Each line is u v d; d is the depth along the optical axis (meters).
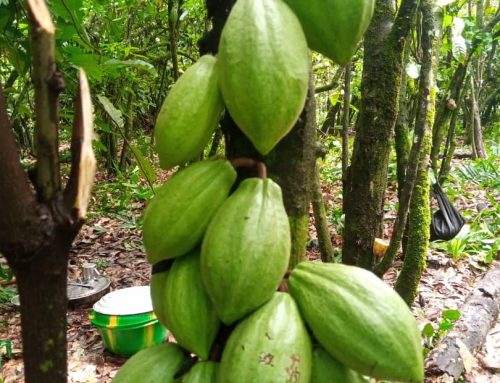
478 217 2.81
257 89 0.47
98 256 2.70
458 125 6.80
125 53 2.58
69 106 2.44
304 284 0.52
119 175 3.92
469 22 2.39
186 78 0.53
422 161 1.05
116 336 1.68
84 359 1.74
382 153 0.94
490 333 1.85
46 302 0.44
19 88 1.88
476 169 4.00
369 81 0.93
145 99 4.37
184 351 0.58
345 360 0.51
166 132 0.52
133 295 1.77
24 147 3.41
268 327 0.49
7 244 0.42
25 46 1.10
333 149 4.51
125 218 3.23
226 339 0.55
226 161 0.54
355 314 0.50
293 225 0.58
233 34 0.49
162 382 0.55
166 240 0.52
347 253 0.99
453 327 1.74
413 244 1.04
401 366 0.49
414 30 1.30
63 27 1.17
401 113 1.36
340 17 0.51
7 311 2.05
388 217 2.92
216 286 0.49
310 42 0.53
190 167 0.54
